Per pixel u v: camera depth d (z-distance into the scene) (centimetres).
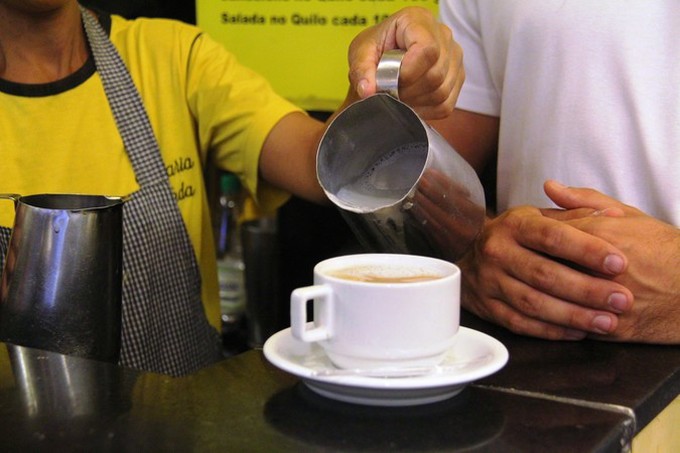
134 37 156
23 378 79
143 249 146
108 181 145
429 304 72
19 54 140
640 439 80
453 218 95
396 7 188
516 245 104
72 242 95
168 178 150
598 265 97
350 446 66
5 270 98
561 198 112
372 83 93
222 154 161
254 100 154
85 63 145
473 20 143
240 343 221
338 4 191
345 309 73
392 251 97
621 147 125
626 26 122
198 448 65
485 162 157
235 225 224
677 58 119
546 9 129
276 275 215
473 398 77
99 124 145
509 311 104
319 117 201
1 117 139
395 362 73
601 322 96
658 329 98
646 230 101
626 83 123
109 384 78
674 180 120
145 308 145
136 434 67
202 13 198
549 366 89
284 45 196
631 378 85
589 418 73
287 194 162
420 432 69
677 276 97
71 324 95
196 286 156
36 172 141
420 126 92
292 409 72
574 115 128
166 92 155
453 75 109
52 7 132
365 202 93
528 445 67
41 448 65
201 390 77
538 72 132
